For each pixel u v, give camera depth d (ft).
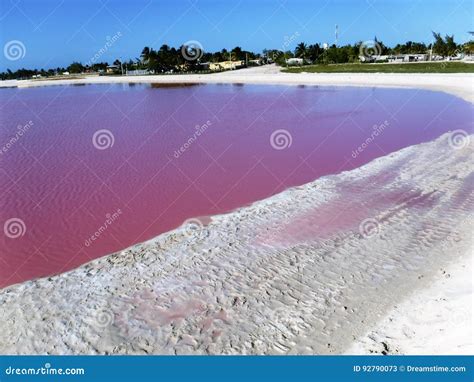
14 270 24.29
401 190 33.68
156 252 25.23
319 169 42.93
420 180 35.78
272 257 23.73
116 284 21.81
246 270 22.45
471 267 21.09
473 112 70.59
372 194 33.24
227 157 50.37
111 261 24.43
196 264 23.39
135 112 102.58
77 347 17.24
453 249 23.44
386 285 20.39
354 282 20.81
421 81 122.42
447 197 31.42
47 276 23.40
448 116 68.39
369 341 16.60
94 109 115.03
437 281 20.30
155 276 22.36
